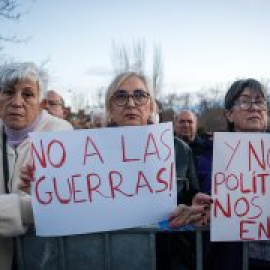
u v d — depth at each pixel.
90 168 2.25
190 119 5.43
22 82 2.26
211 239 2.28
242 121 2.71
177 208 2.28
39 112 2.43
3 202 2.12
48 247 2.29
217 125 25.48
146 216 2.27
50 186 2.21
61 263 2.29
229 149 2.29
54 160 2.22
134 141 2.27
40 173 2.21
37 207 2.20
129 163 2.27
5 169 2.30
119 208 2.26
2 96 2.28
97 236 2.29
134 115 2.63
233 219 2.29
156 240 2.44
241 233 2.29
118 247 2.28
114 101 2.66
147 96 2.67
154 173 2.28
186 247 2.53
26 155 2.30
